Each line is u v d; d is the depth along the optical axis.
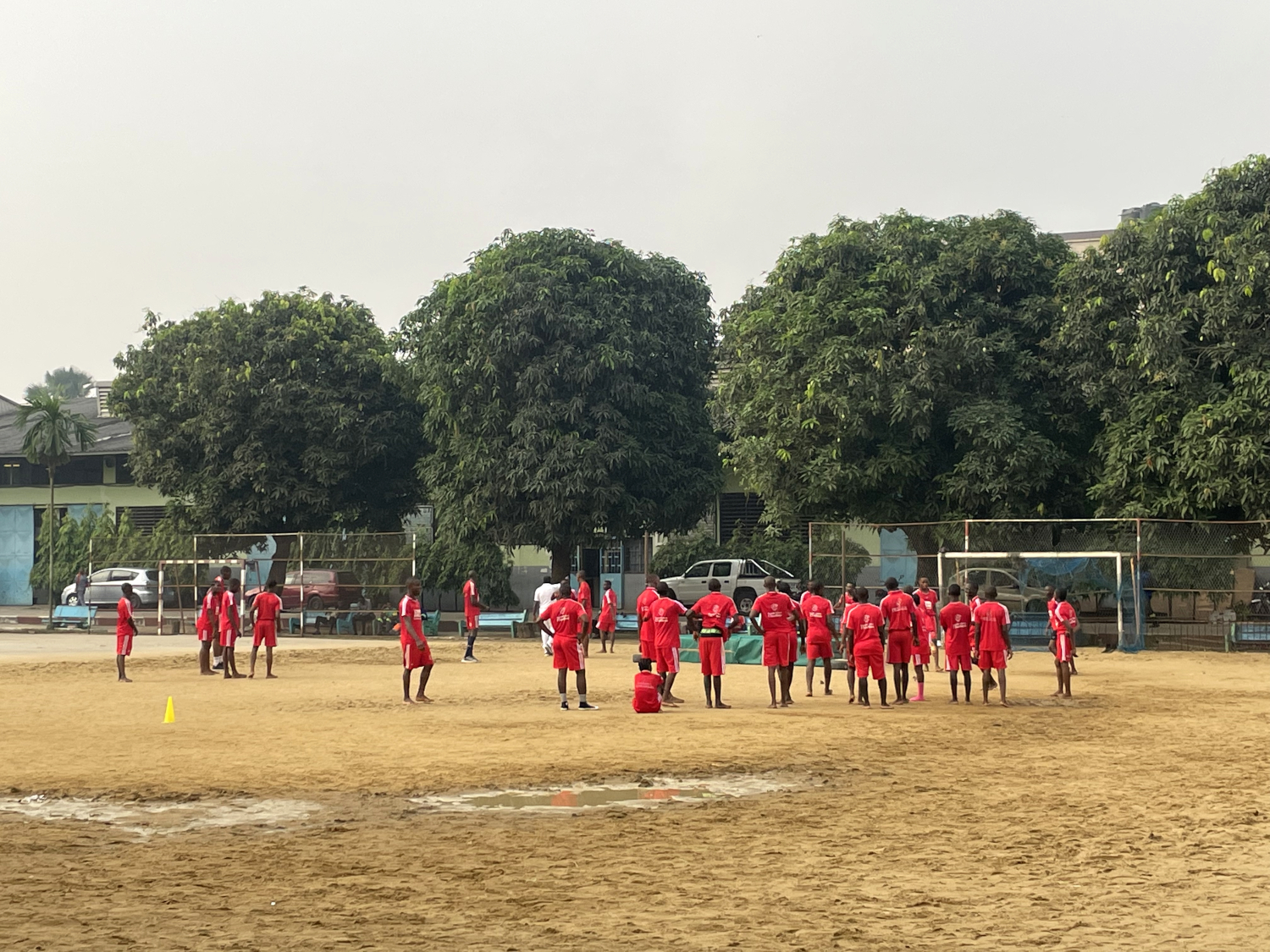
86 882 8.51
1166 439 31.59
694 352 42.84
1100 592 31.70
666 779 12.82
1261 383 29.86
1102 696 21.17
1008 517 34.03
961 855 9.27
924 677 24.69
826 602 21.30
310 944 6.96
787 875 8.63
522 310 38.50
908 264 36.12
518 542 40.72
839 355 34.19
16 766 13.60
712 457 42.59
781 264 37.50
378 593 39.78
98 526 56.81
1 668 27.84
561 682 19.38
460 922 7.41
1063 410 35.91
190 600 43.34
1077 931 7.18
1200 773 13.04
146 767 13.55
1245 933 7.12
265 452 45.88
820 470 34.59
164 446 46.91
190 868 8.91
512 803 11.48
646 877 8.59
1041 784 12.40
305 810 11.17
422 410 48.28
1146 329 31.64
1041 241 37.75
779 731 16.53
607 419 39.38
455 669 27.62
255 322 46.16
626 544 50.56
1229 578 30.97
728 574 43.31
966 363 34.84
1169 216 33.34
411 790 12.16
